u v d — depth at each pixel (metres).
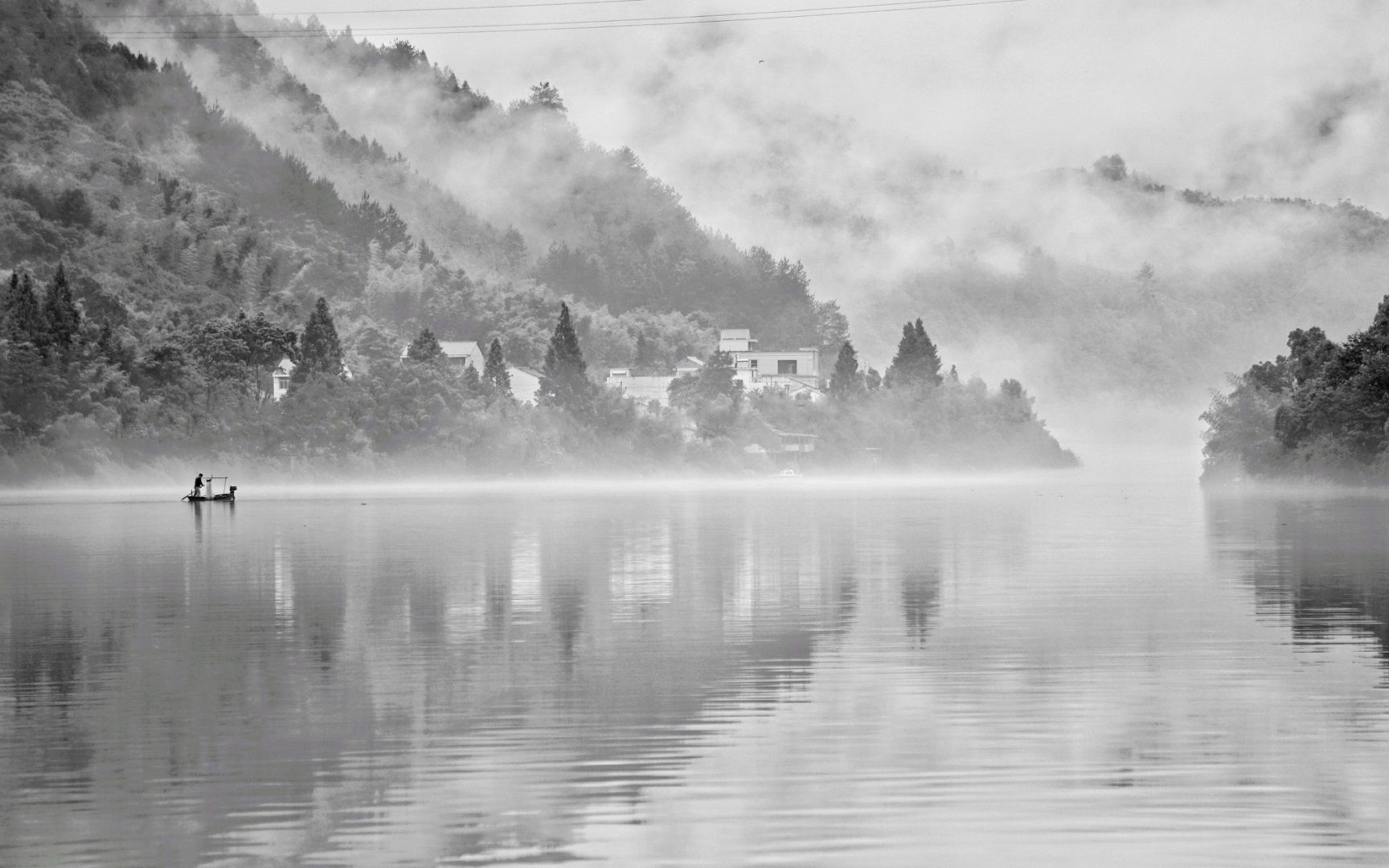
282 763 33.00
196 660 47.91
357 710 39.03
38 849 26.52
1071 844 26.44
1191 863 25.34
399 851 26.25
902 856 25.86
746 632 54.41
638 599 66.19
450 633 54.41
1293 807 28.77
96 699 40.84
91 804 29.55
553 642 51.88
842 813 28.59
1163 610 60.16
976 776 31.34
